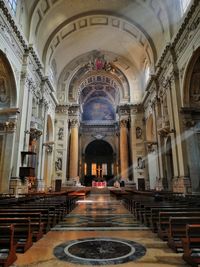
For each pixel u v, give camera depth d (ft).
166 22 53.36
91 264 10.19
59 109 85.10
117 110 93.97
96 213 28.58
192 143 44.01
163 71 56.95
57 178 78.28
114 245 13.32
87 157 122.42
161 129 52.75
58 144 81.76
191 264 9.91
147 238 14.98
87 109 119.24
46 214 16.81
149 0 57.11
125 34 73.77
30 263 10.37
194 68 43.37
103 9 66.03
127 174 82.79
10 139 43.62
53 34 65.82
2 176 41.91
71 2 60.64
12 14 40.68
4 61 41.93
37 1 52.42
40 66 56.75
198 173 42.50
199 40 38.27
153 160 75.51
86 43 81.15
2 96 45.75
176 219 12.23
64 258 11.01
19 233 12.76
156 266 9.96
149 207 18.89
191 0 38.34
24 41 47.21
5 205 20.98
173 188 46.83
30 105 51.24
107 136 114.62
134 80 88.63
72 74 88.63
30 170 43.68
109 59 88.28
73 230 17.78
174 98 48.01
